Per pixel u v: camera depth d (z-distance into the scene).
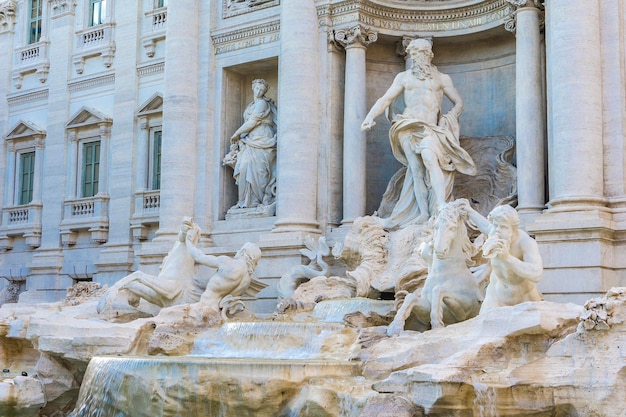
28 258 40.06
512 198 26.11
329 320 22.31
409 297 19.31
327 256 26.62
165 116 32.19
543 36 25.86
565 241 22.36
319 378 16.36
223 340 21.08
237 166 31.12
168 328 21.67
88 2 39.28
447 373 14.50
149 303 26.33
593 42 23.09
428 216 26.02
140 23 36.94
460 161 26.45
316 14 29.14
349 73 28.62
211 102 32.06
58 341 21.19
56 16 40.12
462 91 30.00
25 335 22.45
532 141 24.84
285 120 28.72
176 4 32.38
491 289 18.16
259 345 20.33
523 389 14.91
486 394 14.53
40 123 40.34
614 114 22.94
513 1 25.56
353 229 25.67
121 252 35.56
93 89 38.34
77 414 19.00
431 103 26.64
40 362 21.62
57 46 39.84
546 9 24.67
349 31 28.70
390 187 28.16
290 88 28.67
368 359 16.92
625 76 23.19
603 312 14.76
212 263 24.86
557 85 23.22
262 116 31.19
